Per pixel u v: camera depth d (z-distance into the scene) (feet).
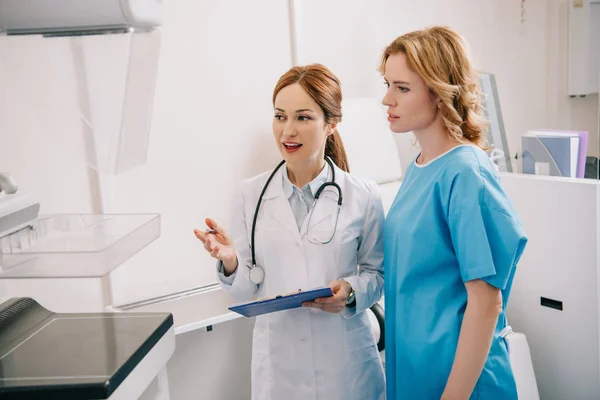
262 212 4.13
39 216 3.49
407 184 3.89
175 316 5.12
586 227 5.86
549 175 6.46
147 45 2.79
